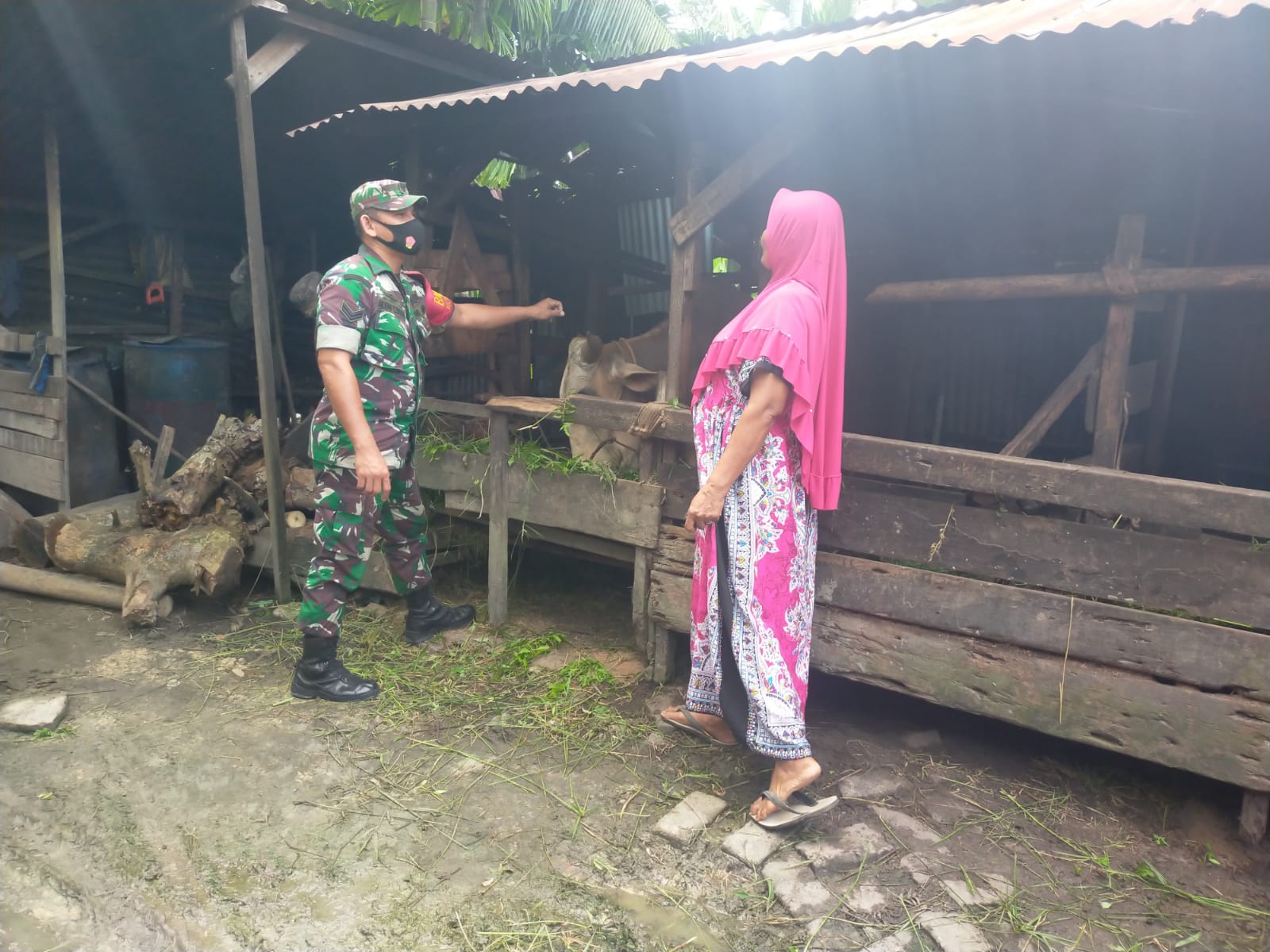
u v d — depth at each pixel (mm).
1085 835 2555
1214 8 2545
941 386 5117
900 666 2848
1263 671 2309
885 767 2902
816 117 3418
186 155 6332
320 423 3213
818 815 2596
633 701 3338
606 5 10398
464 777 2832
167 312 7297
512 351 5230
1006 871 2395
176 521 4324
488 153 4605
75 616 4090
